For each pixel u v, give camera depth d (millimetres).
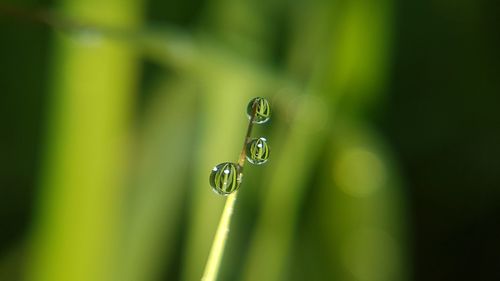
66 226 131
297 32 150
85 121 132
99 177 132
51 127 132
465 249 174
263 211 142
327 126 145
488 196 175
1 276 144
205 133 142
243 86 143
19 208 158
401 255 146
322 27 148
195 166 141
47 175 131
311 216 144
